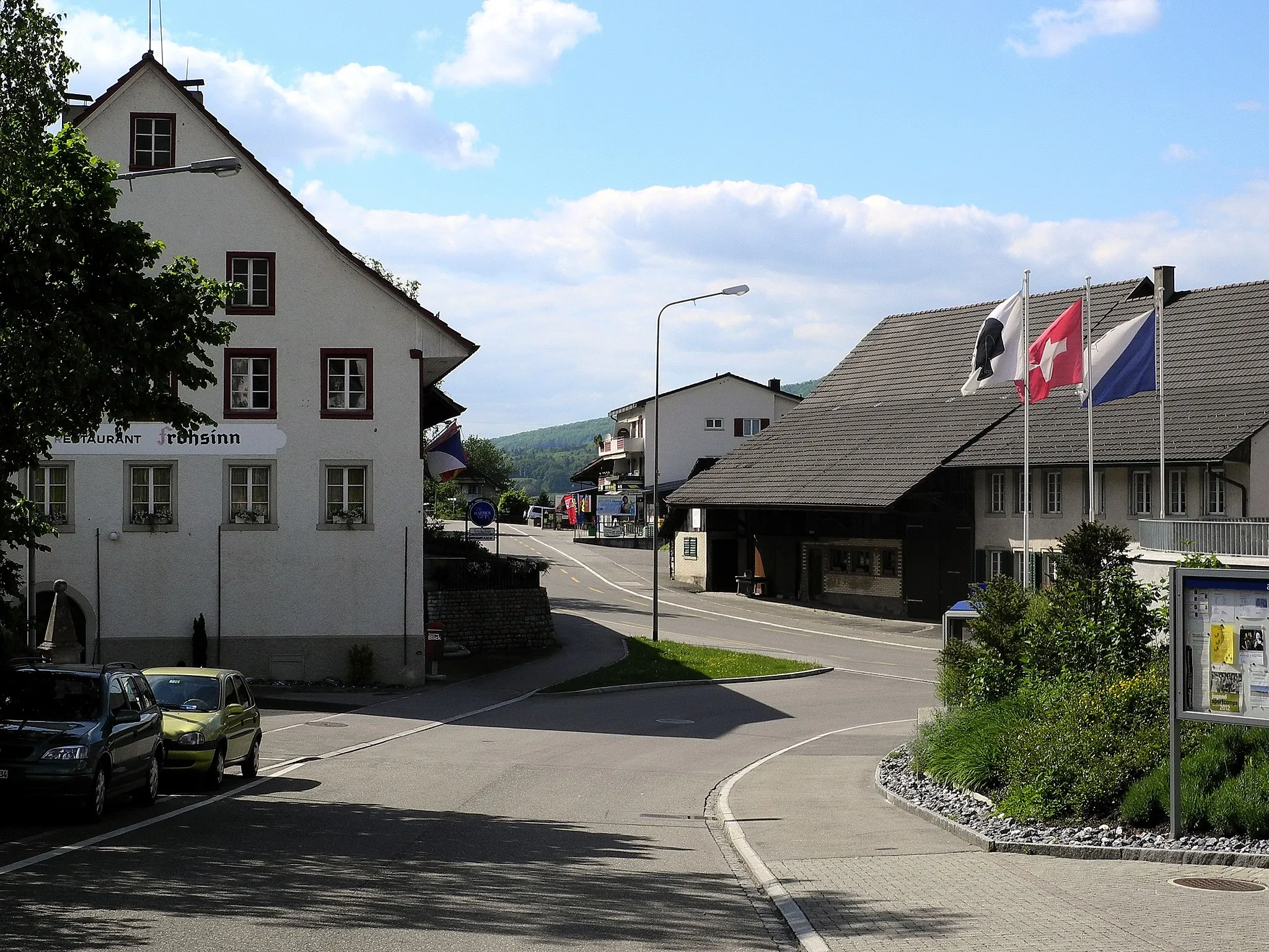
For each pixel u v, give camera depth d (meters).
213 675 20.22
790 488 59.47
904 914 10.20
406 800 18.19
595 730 28.73
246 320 35.72
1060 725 15.70
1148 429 46.84
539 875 12.38
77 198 17.48
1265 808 12.62
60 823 15.14
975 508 54.12
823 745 26.19
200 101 38.09
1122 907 10.06
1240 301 50.66
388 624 36.00
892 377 64.50
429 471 42.91
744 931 10.03
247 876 11.74
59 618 30.14
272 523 35.66
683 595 67.31
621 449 108.88
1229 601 12.28
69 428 17.66
